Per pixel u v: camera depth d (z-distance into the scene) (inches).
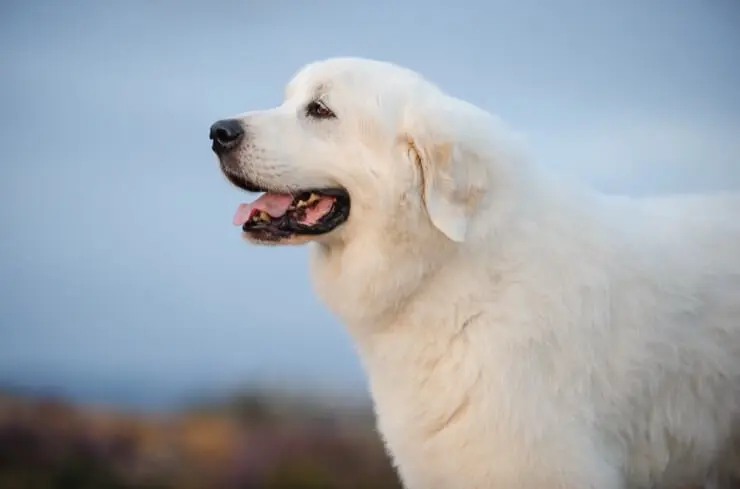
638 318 185.9
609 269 186.4
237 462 358.9
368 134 192.7
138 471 357.4
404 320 190.7
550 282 183.3
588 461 180.1
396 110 191.6
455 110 192.5
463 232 178.7
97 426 374.3
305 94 202.8
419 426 188.4
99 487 349.1
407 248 188.4
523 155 193.2
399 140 188.1
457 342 184.5
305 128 199.9
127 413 385.1
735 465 203.5
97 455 358.9
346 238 197.9
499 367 179.2
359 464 357.4
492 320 182.1
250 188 203.5
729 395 194.5
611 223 192.1
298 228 199.0
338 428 369.1
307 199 202.1
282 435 372.2
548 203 189.3
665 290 189.0
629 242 190.4
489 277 184.2
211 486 355.9
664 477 197.5
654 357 187.0
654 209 203.0
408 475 195.0
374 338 196.2
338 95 197.3
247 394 391.2
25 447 366.0
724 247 197.5
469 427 181.5
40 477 357.7
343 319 202.7
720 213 204.1
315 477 353.4
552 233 186.4
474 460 182.4
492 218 184.9
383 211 189.0
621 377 185.0
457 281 184.9
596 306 183.6
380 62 205.2
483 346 181.0
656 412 190.9
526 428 177.3
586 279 184.2
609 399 185.2
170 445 369.7
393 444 195.0
